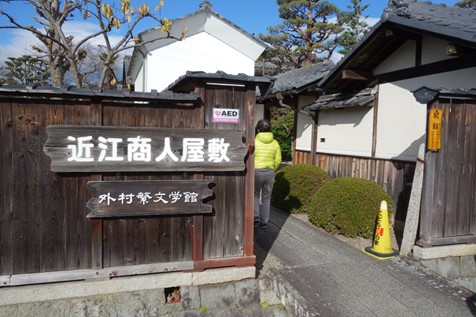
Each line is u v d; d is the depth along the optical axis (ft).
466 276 16.38
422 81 20.43
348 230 19.22
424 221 16.08
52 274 11.79
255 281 13.84
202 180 12.87
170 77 41.29
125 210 12.19
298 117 34.22
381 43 21.98
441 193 16.19
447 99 15.85
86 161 11.76
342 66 24.41
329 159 28.99
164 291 13.07
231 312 13.03
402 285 14.24
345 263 16.14
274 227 21.22
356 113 25.94
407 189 20.95
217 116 13.14
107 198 11.99
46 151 11.41
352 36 55.72
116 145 11.98
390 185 22.59
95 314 11.89
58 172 11.74
